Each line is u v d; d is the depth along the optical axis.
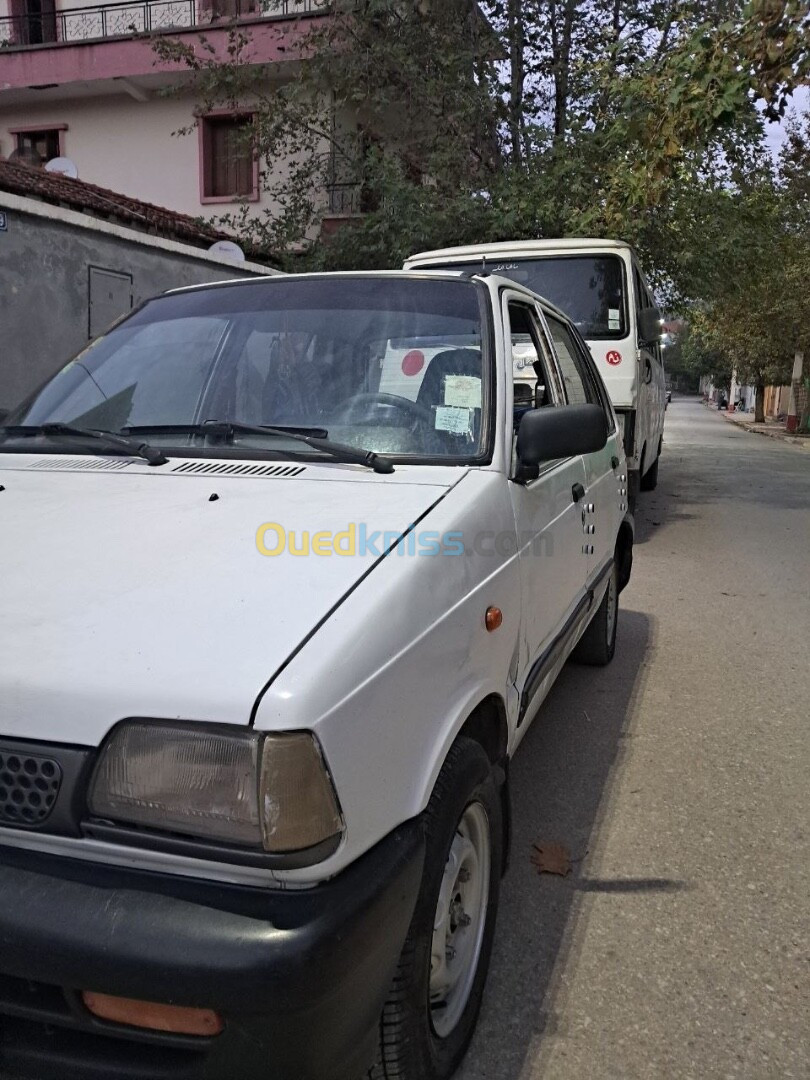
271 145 15.73
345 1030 1.60
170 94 16.83
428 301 3.01
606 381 8.37
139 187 19.89
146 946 1.50
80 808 1.60
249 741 1.55
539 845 3.32
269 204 18.83
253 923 1.52
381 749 1.75
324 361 2.90
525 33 14.38
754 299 19.94
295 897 1.55
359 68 14.15
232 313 3.17
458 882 2.26
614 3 13.95
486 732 2.51
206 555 1.98
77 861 1.62
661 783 3.87
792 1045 2.36
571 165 12.52
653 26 13.57
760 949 2.75
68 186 11.48
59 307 9.16
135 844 1.58
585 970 2.65
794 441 29.62
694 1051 2.33
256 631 1.71
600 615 5.07
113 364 3.16
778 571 8.22
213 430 2.72
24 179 10.25
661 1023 2.43
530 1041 2.36
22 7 20.31
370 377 2.83
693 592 7.38
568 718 4.59
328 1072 1.60
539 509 2.95
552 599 3.16
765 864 3.24
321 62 14.50
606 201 10.98
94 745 1.61
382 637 1.80
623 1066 2.28
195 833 1.56
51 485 2.49
